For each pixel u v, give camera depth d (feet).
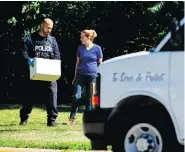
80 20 238.27
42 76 107.34
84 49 111.96
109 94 67.67
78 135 100.48
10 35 238.27
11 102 241.55
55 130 108.06
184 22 65.51
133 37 238.48
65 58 242.99
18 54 237.86
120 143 67.10
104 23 238.27
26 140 94.12
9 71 241.55
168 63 65.10
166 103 64.75
